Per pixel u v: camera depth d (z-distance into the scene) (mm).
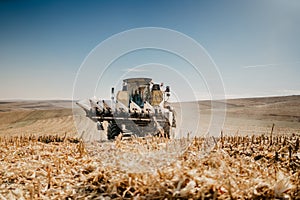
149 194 3492
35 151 7477
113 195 3752
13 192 3994
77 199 3803
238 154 6270
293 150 6312
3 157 6617
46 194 4051
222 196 3238
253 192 3305
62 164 5578
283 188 3324
